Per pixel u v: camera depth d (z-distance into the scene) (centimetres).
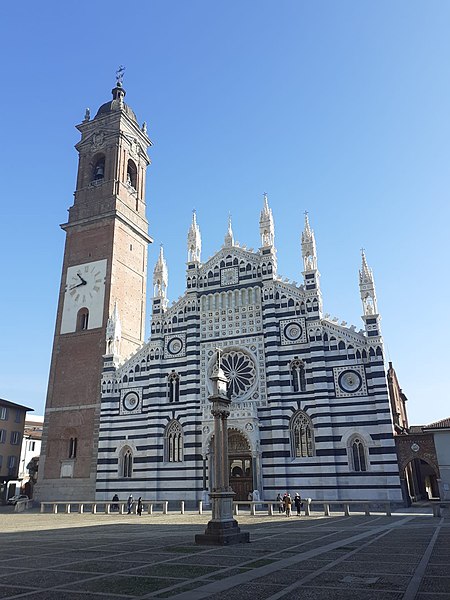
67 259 7994
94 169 8544
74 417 6938
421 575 1684
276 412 5753
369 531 3200
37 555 2325
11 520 4806
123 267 7875
